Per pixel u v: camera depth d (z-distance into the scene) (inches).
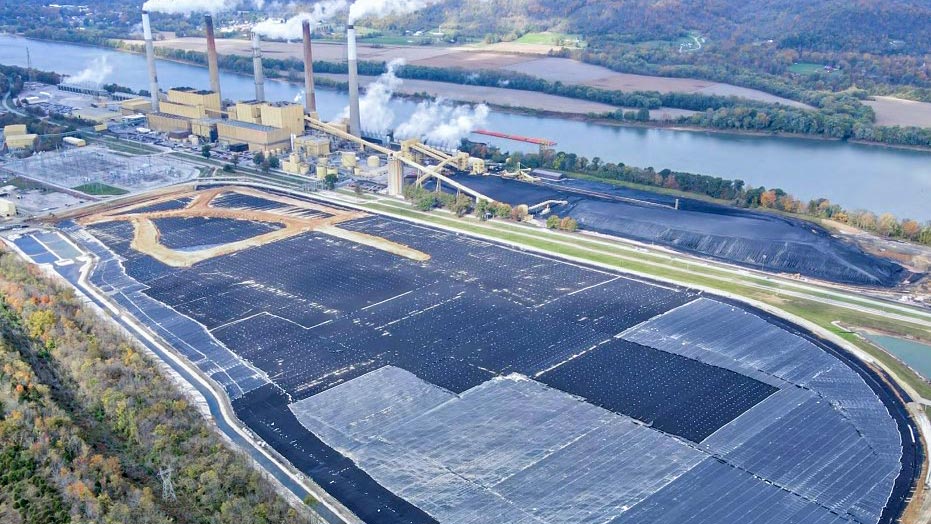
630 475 5610.2
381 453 5876.0
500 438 6033.5
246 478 5344.5
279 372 7003.0
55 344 6742.1
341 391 6688.0
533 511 5260.8
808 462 5753.0
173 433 5664.4
